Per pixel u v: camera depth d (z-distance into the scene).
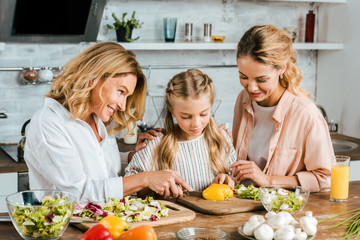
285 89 2.16
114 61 1.77
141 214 1.60
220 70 3.88
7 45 3.31
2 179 2.75
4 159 2.92
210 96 1.97
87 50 1.84
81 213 1.63
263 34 1.94
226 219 1.68
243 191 1.89
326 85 4.07
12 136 3.40
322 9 4.07
